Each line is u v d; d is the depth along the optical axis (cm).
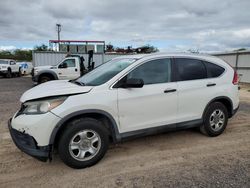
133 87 369
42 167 355
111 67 428
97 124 353
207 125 469
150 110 395
